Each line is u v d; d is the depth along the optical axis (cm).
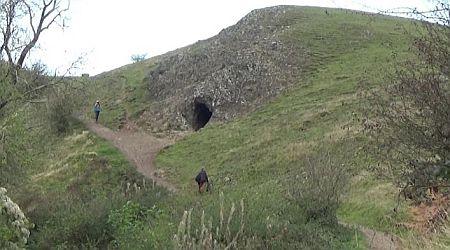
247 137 3675
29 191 2567
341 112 3481
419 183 816
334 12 6631
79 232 1584
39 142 2775
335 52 5197
